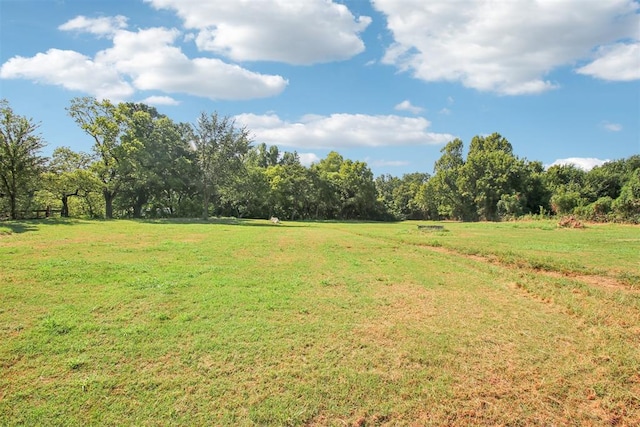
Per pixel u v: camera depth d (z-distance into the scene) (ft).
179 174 126.62
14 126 84.07
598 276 32.50
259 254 40.91
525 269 35.14
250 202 167.73
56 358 15.35
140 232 61.67
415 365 15.62
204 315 20.42
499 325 20.24
